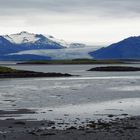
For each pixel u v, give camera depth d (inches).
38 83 4232.3
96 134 1213.1
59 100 2381.9
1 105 2135.8
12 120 1572.3
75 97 2576.3
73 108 1975.9
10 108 1995.6
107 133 1227.2
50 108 1983.3
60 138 1161.4
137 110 1902.1
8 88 3476.9
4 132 1283.2
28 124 1466.5
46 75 5930.1
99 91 3090.6
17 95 2760.8
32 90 3230.8
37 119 1599.4
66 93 2906.0
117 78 5285.4
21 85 3895.2
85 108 1975.9
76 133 1235.2
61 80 4847.4
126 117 1647.4
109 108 1977.1
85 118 1620.3
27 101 2340.1
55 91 3105.3
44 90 3221.0
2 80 4904.0
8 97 2610.7
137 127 1349.7
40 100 2393.0
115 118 1616.6
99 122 1488.7
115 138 1149.1
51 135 1208.2
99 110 1895.9
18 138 1167.6
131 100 2384.4
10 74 5762.8
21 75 5792.3
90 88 3435.0
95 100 2377.0
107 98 2506.2
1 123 1491.1
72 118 1621.6
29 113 1796.3
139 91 3090.6
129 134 1208.8
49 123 1481.3
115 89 3309.5
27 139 1154.7
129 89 3314.5
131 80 4761.3
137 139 1133.1
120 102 2266.2
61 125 1433.3
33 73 5949.8
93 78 5305.1
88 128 1337.4
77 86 3705.7
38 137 1179.3
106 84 4013.3
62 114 1750.7
